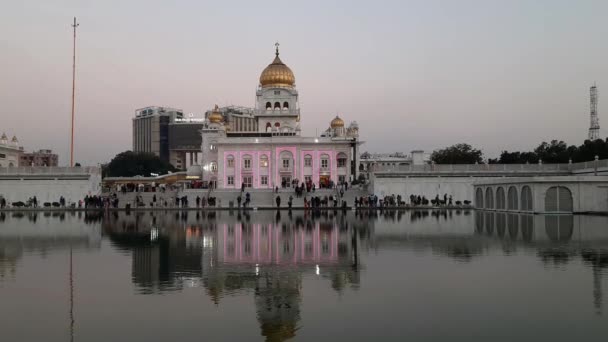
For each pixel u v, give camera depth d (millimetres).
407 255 23828
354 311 13836
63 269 20500
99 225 42344
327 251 25312
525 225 39219
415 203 75188
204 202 71562
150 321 13016
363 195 78562
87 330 12297
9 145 101938
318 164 92000
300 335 11828
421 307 14195
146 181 117750
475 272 19328
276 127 100562
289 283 17531
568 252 24172
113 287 17031
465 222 43250
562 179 52906
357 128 101000
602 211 53156
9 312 13922
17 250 26312
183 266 21047
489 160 110562
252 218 50562
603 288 16328
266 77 101562
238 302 14922
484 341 11383
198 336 11797
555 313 13516
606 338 11500
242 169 91875
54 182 77438
